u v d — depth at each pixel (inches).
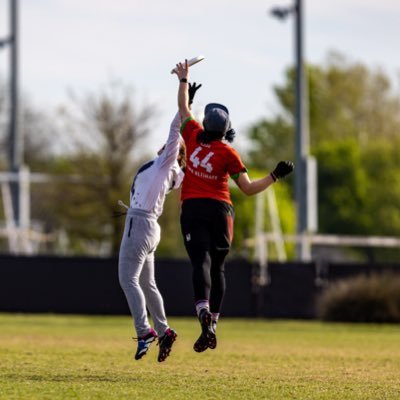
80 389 1264.8
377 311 3555.6
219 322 3622.0
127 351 1964.8
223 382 1384.1
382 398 1246.3
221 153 1406.3
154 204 1425.9
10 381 1339.8
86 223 5575.8
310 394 1269.7
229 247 1424.7
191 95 1469.0
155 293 1439.5
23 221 4734.3
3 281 3927.2
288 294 3885.3
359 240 4507.9
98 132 5565.9
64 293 3922.2
